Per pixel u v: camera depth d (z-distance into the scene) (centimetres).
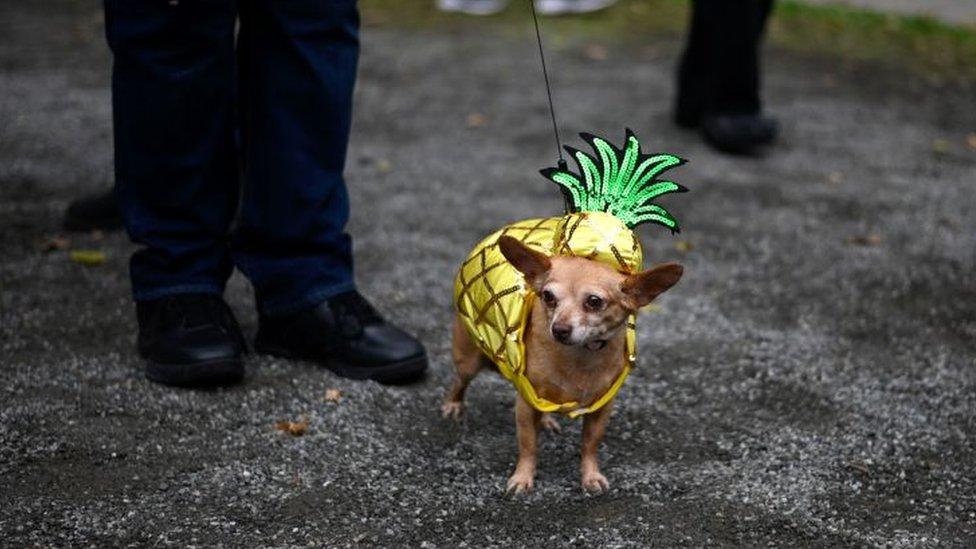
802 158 707
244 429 354
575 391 303
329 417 363
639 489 326
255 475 326
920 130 780
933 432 369
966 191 650
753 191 639
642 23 1083
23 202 574
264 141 383
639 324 455
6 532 290
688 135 745
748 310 473
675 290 494
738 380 405
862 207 617
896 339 446
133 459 332
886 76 930
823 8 1161
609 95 838
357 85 843
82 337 417
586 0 1114
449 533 301
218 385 382
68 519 298
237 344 385
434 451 347
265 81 378
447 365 411
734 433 365
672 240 559
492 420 371
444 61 924
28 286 465
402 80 863
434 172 658
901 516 317
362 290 480
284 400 374
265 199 387
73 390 372
